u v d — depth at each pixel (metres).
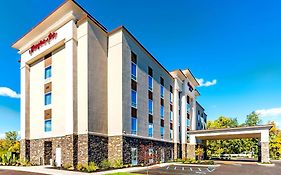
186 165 29.77
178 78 43.97
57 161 24.23
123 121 24.98
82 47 24.02
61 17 25.55
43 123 27.12
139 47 30.34
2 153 29.14
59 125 24.86
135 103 28.12
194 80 50.78
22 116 29.44
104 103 25.41
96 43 25.09
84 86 23.28
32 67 30.34
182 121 44.03
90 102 23.19
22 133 29.02
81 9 24.92
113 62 26.34
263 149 34.34
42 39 28.16
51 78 27.00
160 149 34.16
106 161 23.31
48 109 26.77
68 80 23.89
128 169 21.91
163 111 36.78
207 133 40.22
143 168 23.97
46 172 18.77
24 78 29.98
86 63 23.44
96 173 18.19
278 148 62.81
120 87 25.36
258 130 35.25
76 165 22.23
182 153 42.53
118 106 25.20
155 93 34.31
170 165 29.47
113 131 25.14
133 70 28.34
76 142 22.80
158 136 34.03
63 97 24.97
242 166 30.19
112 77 26.14
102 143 24.23
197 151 41.16
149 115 31.72
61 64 25.88
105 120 25.28
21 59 31.14
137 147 27.33
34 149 27.72
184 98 45.31
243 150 70.12
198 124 58.06
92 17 25.52
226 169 25.78
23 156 28.12
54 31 26.48
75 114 23.19
